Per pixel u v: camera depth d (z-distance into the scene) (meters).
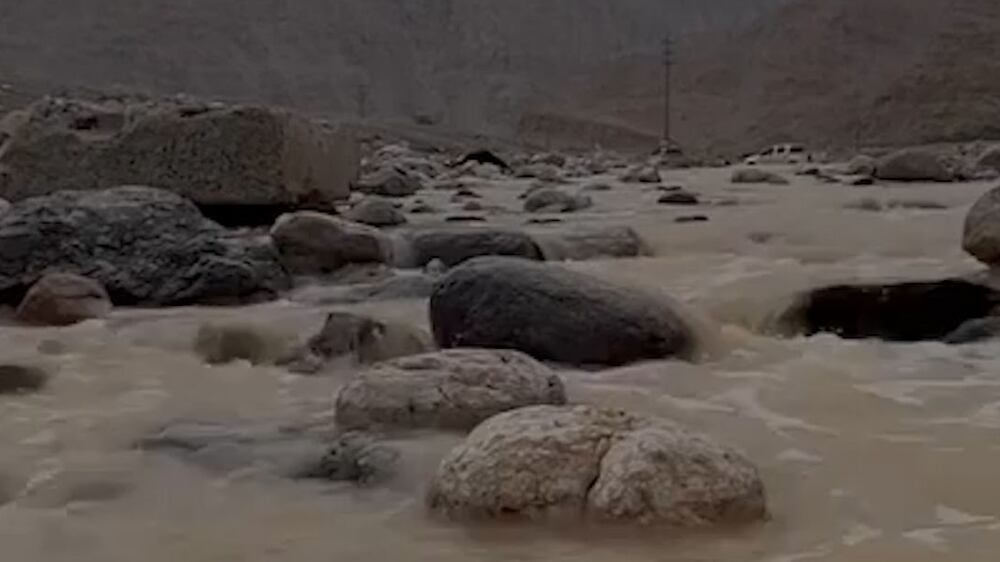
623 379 6.54
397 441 5.18
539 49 107.75
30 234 8.73
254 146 11.16
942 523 4.34
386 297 8.84
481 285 7.05
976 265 9.98
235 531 4.36
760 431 5.55
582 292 6.99
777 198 17.72
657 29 119.12
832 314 8.80
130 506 4.65
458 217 14.04
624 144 75.69
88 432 5.62
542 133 81.19
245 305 8.65
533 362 5.74
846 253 11.34
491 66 103.69
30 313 8.16
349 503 4.64
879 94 77.50
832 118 78.75
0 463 5.15
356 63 99.88
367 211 12.43
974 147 42.75
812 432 5.54
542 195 15.57
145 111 11.56
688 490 4.20
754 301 8.75
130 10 94.44
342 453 5.12
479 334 6.92
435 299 7.20
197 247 8.89
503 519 4.27
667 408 5.98
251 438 5.45
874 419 5.78
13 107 42.72
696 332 7.27
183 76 90.88
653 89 89.38
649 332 6.92
